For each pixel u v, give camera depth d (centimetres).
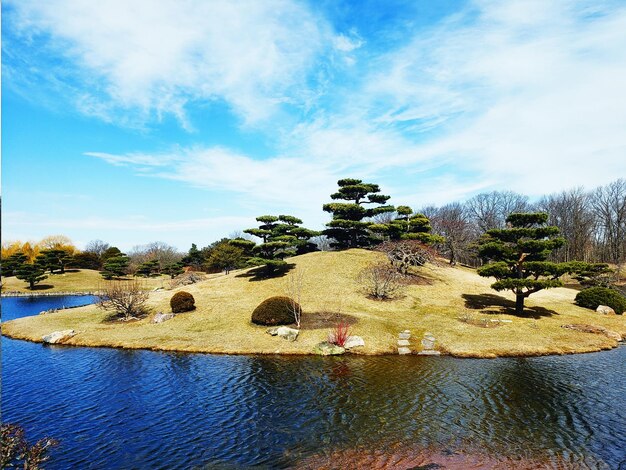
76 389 2039
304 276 4847
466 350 2761
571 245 8356
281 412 1738
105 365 2473
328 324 3316
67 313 4025
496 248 3634
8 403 1852
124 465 1316
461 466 1312
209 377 2233
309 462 1334
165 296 4516
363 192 6106
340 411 1747
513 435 1525
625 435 1530
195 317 3669
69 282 8425
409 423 1625
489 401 1861
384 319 3519
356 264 5200
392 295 4275
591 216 8806
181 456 1373
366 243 6303
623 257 7812
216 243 9188
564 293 5012
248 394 1962
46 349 2900
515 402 1848
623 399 1889
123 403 1847
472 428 1583
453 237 6969
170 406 1812
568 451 1409
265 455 1379
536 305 4094
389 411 1745
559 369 2377
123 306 3688
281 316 3316
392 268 4847
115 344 2983
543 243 3412
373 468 1299
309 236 5941
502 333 3141
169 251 12406
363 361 2569
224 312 3784
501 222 10162
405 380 2169
